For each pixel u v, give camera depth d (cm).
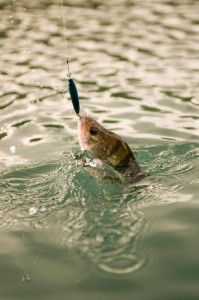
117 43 221
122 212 106
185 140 137
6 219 106
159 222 103
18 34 243
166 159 127
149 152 131
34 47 221
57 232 102
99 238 100
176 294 88
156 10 285
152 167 123
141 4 303
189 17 264
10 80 183
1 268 94
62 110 159
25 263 95
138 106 159
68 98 168
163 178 118
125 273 92
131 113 155
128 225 103
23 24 262
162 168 122
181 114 153
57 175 120
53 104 163
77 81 180
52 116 155
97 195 111
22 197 113
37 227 104
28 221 105
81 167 120
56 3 313
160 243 98
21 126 149
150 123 148
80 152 132
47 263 95
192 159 126
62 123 151
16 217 107
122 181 114
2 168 126
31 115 156
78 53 209
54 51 214
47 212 107
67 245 99
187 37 227
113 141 117
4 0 324
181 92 168
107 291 89
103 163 118
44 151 134
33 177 121
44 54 210
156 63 194
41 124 150
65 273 93
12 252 98
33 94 171
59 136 143
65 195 112
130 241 99
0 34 244
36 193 114
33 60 203
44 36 238
